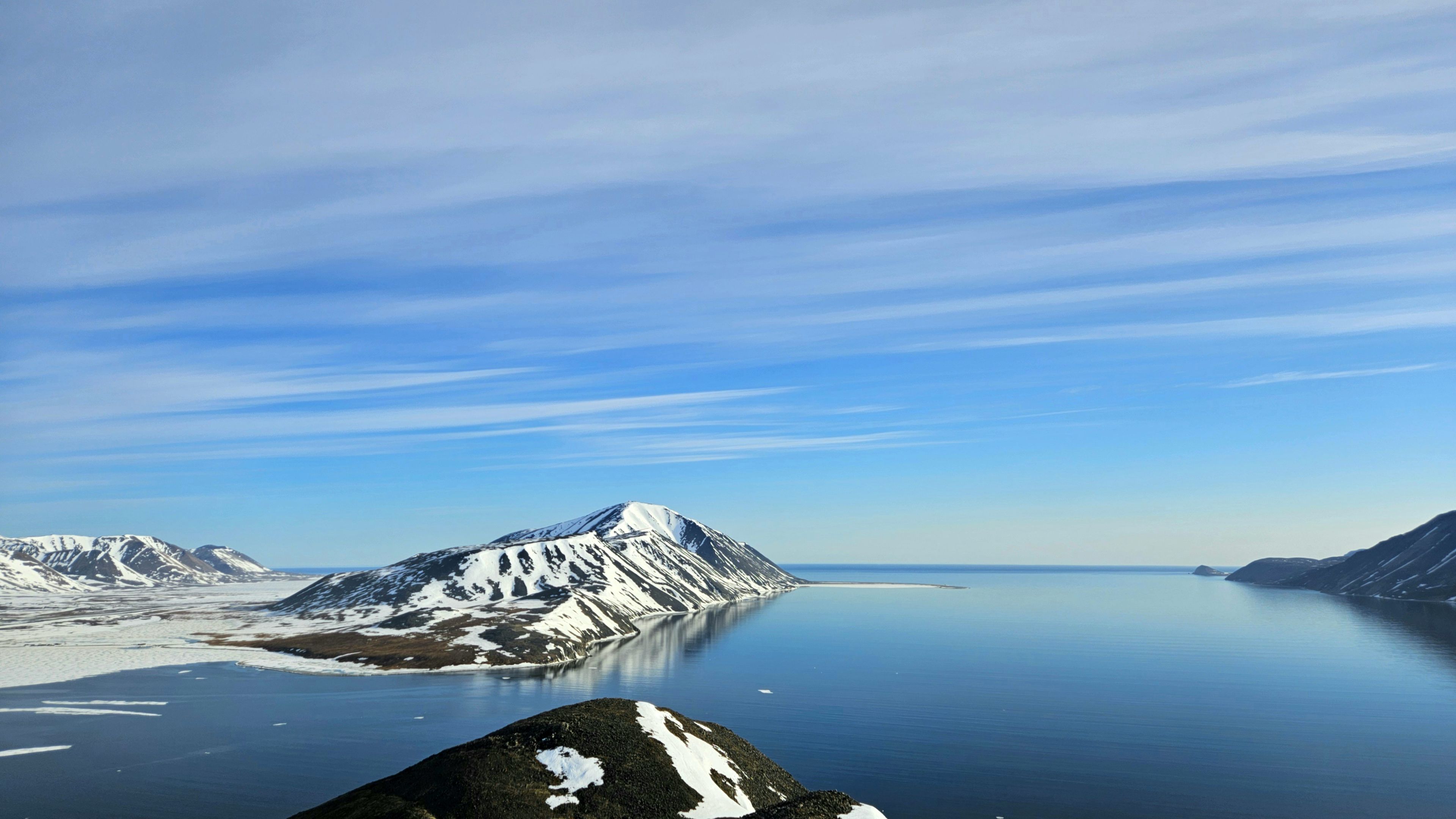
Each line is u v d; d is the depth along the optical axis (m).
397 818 67.44
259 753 112.62
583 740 79.75
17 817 87.19
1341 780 106.38
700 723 96.50
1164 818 91.56
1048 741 126.38
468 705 146.12
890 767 110.56
